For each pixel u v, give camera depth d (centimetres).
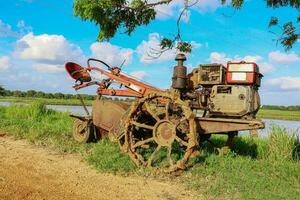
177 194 291
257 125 334
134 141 368
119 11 419
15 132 482
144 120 377
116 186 303
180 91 365
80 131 437
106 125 416
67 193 281
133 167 343
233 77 351
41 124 540
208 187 301
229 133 384
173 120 344
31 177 312
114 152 377
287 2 409
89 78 436
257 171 349
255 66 349
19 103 801
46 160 367
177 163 328
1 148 407
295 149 418
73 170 339
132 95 408
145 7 422
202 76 362
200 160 358
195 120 343
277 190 301
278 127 415
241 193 290
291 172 342
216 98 355
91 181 312
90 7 389
